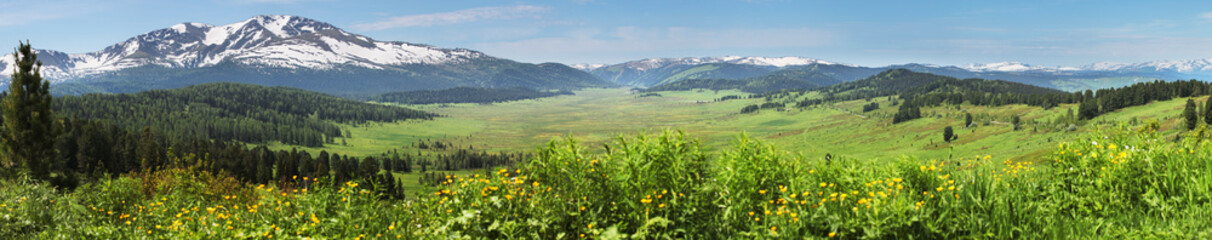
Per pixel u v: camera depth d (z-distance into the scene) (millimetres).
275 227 7555
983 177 6309
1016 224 5477
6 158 18547
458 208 6199
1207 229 5035
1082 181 6430
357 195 7582
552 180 6121
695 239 5688
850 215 5461
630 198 5805
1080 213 6008
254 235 7113
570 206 5988
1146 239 5148
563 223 5859
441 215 6305
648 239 5590
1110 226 5445
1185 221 5426
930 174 6250
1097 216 6012
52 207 10469
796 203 5484
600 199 6043
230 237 7367
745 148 6055
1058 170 6906
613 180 5895
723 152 6098
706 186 5801
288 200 8359
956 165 6895
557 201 5973
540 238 5820
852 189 6066
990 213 5520
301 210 7980
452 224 5898
